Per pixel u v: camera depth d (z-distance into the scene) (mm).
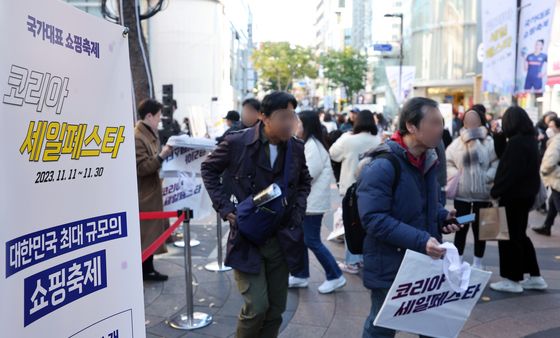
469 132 5547
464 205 5645
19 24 1427
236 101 52375
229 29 41031
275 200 3180
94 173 1808
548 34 6285
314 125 5129
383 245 2887
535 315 4730
